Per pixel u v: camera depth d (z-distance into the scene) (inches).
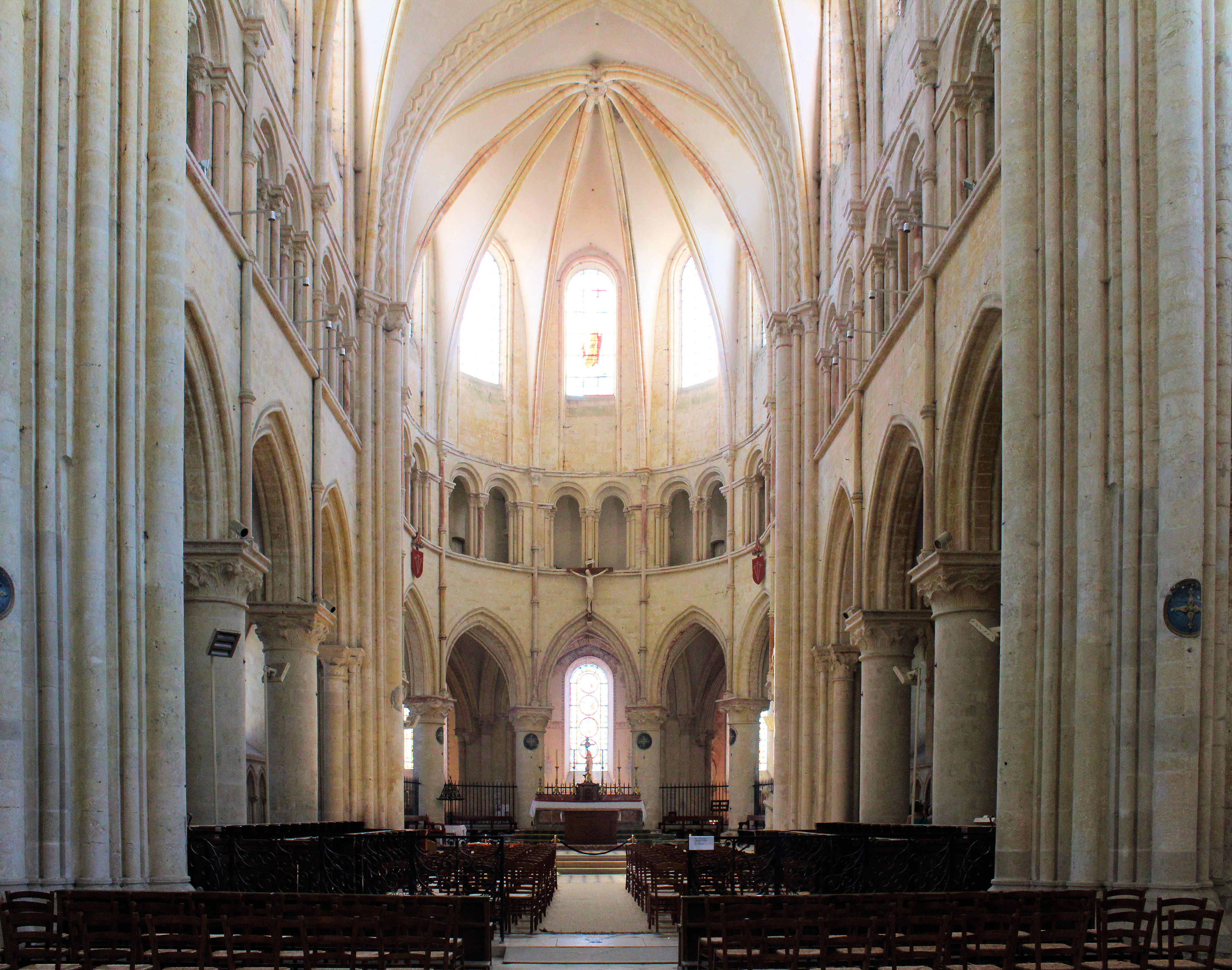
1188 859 563.8
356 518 1397.6
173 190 674.2
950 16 945.5
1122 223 618.5
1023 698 641.0
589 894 1269.7
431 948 453.7
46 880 560.7
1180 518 585.6
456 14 1482.5
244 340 905.5
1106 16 635.5
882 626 1152.8
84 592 588.4
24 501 578.2
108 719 590.9
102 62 619.8
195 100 869.8
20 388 581.9
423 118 1515.7
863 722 1167.6
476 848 1190.9
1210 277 598.9
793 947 460.1
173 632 646.5
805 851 841.5
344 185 1369.3
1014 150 678.5
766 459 1793.8
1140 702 589.9
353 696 1352.1
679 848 1132.5
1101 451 612.1
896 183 1123.9
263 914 473.1
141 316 641.0
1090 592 607.2
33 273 590.9
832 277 1418.6
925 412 956.6
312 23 1205.1
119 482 615.5
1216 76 615.5
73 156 607.2
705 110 1675.7
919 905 482.0
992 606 897.5
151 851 619.5
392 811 1416.1
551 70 1726.1
